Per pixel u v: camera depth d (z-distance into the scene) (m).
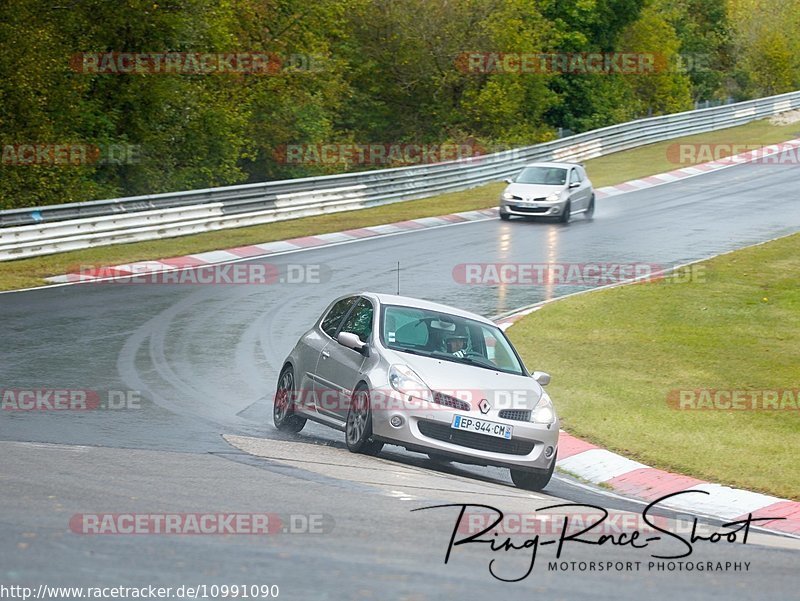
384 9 102.31
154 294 39.81
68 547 11.63
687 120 107.69
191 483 16.00
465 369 20.84
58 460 17.42
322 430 24.23
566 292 44.09
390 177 69.69
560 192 62.31
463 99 104.56
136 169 73.69
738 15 165.12
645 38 130.25
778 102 120.88
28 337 31.34
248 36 89.06
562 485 21.09
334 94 95.69
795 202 72.19
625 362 32.75
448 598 10.52
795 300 42.88
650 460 22.95
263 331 34.47
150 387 26.31
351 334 21.38
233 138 81.19
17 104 60.66
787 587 12.43
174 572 10.92
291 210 61.62
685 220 64.56
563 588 11.47
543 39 113.00
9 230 45.28
